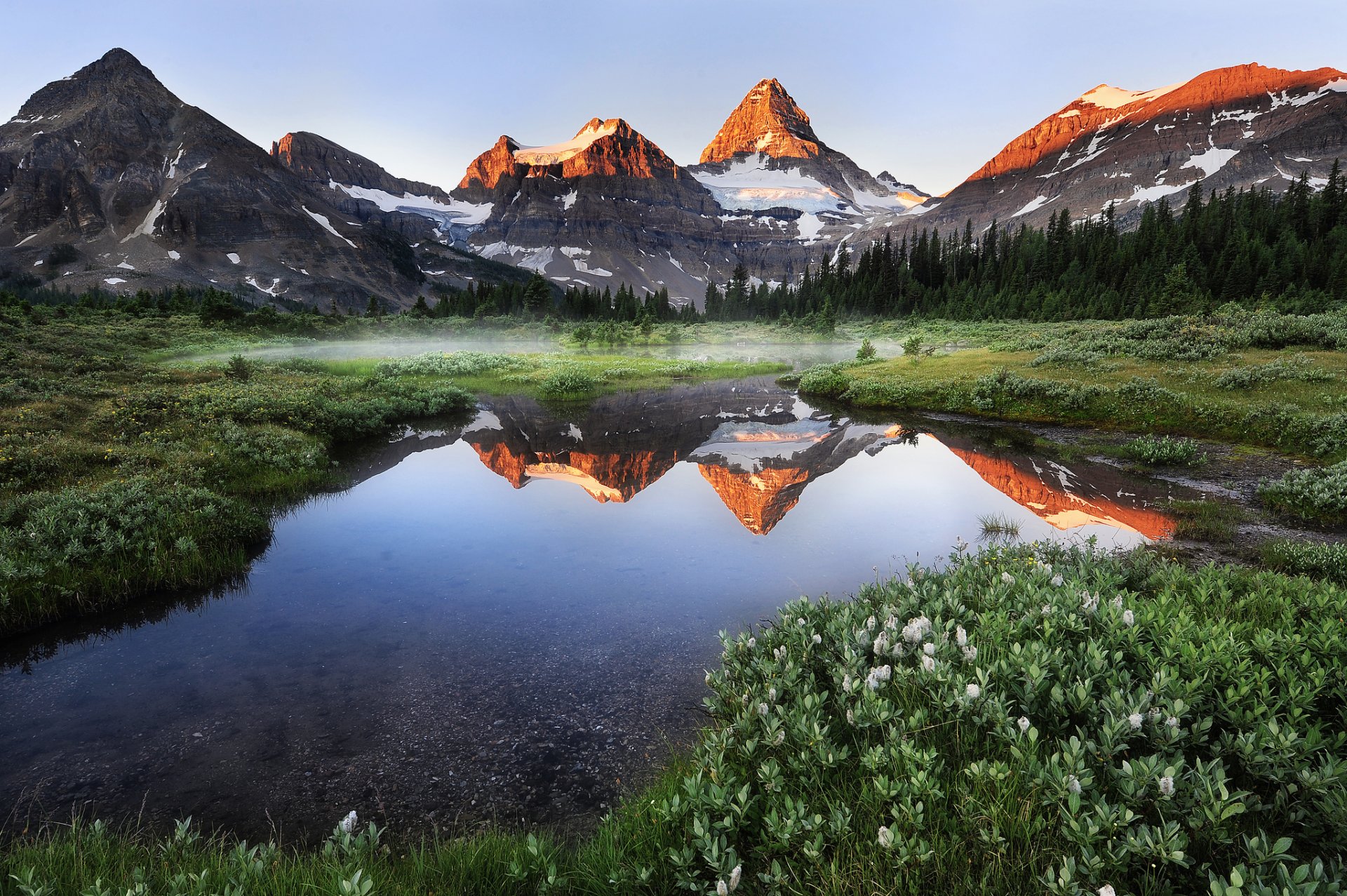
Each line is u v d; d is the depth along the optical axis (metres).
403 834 4.73
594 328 89.62
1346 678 4.18
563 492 15.72
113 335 50.38
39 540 9.45
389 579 9.95
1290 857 2.72
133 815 4.94
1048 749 3.88
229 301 75.06
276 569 10.39
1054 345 37.34
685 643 7.69
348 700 6.58
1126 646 4.82
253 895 3.35
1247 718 3.78
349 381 33.00
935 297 115.69
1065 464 18.00
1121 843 3.01
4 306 56.66
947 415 27.42
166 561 9.70
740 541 11.66
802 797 3.67
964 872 3.07
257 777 5.39
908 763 3.63
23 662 7.46
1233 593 6.66
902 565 10.31
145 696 6.68
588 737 5.88
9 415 17.09
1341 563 9.01
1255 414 18.94
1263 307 58.84
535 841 3.82
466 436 24.09
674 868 3.56
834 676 4.99
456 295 141.38
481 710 6.35
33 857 3.83
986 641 5.07
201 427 18.00
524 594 9.30
